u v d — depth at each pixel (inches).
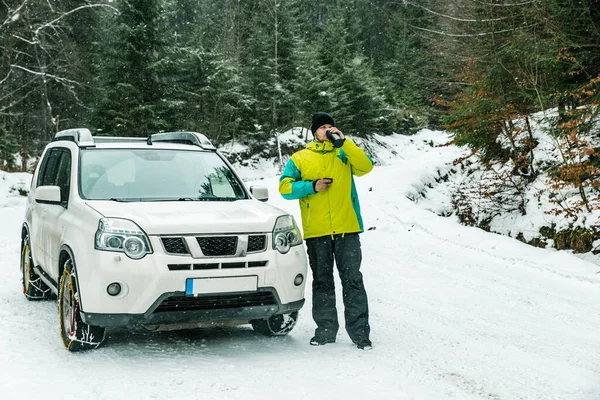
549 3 490.9
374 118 1722.4
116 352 177.6
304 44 1702.8
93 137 246.5
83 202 190.9
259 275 172.9
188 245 167.5
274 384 147.9
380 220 593.6
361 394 141.9
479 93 596.4
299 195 185.2
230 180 226.4
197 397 137.3
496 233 562.6
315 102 1567.4
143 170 215.9
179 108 1315.2
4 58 1026.1
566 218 490.3
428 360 177.5
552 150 590.6
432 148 1849.2
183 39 1863.9
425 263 402.0
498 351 195.0
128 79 1211.2
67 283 183.5
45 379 150.1
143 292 162.2
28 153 1187.3
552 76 528.7
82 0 1322.6
